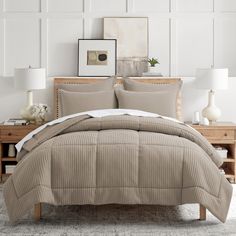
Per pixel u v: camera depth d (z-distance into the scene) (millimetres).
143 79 6598
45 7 7031
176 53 7094
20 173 4285
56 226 4285
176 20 7051
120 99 5996
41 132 4816
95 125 4719
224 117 6695
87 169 4242
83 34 7062
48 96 6699
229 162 6332
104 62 7039
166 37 7070
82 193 4223
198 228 4230
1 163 6129
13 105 6680
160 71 7102
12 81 6652
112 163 4254
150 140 4391
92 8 7059
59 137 4480
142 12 7047
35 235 4043
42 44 7066
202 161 4297
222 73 6230
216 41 7082
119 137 4410
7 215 4633
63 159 4258
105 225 4309
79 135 4461
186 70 7098
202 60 7102
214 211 4203
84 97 6008
